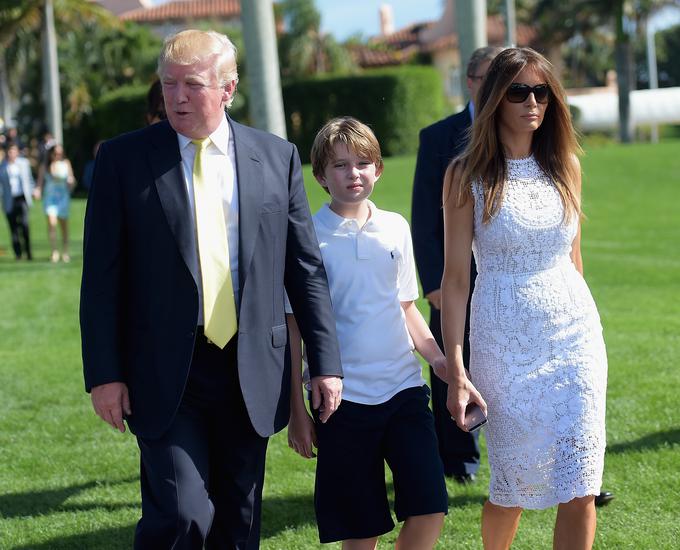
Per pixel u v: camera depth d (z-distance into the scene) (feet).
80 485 27.22
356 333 18.75
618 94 217.97
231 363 17.19
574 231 18.62
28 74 203.92
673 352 40.29
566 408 18.13
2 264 81.61
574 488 17.99
